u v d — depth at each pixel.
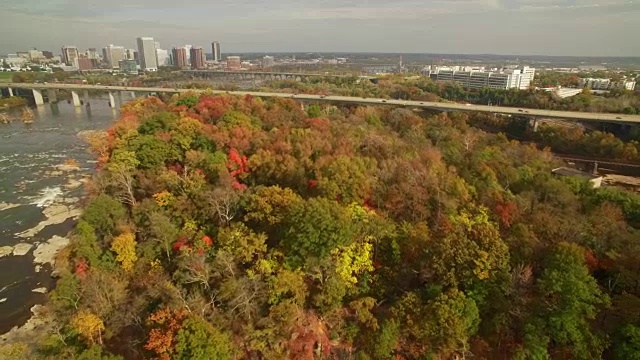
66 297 52.66
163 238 59.31
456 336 39.12
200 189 65.81
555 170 107.00
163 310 42.66
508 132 154.50
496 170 82.25
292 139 83.12
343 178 60.16
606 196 72.94
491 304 42.41
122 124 101.62
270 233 55.16
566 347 37.75
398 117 140.75
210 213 61.09
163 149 80.19
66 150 144.75
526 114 150.00
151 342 38.22
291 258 47.66
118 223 65.44
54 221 88.00
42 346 47.59
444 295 40.84
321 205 50.16
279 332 42.84
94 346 42.34
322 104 174.12
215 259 50.72
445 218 55.06
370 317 43.03
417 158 79.19
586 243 50.91
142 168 79.06
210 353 37.00
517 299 41.56
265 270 47.28
